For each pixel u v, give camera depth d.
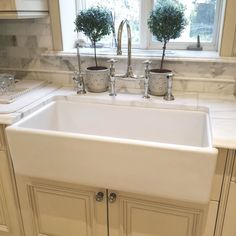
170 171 0.89
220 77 1.34
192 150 0.85
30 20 1.50
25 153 1.03
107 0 1.57
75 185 1.11
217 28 1.48
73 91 1.46
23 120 1.13
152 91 1.37
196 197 0.91
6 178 1.23
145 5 1.49
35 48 1.55
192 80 1.38
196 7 1.46
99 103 1.36
